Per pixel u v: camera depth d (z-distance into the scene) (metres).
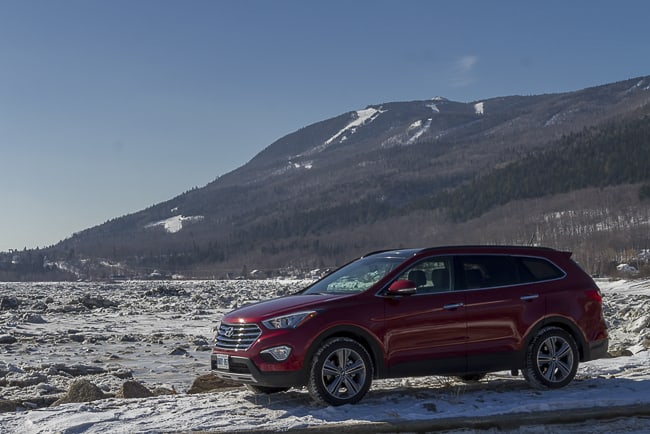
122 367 14.30
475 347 9.05
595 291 9.82
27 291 66.94
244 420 7.91
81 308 33.16
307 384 8.38
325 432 7.57
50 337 19.84
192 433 7.40
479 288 9.20
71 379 12.31
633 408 8.53
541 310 9.41
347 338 8.52
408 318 8.77
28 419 8.04
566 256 9.90
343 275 9.52
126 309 34.28
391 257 9.39
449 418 7.96
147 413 8.21
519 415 8.18
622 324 22.58
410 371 8.76
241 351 8.48
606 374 10.89
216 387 10.55
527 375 9.38
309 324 8.39
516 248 9.63
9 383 11.67
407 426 7.78
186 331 22.86
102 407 8.53
